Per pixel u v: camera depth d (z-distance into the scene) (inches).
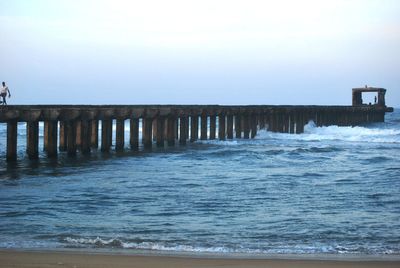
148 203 516.7
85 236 374.0
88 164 848.9
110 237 373.1
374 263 296.7
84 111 923.4
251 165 870.4
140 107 1082.7
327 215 464.1
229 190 601.6
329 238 378.0
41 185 626.2
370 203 525.3
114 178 692.7
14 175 715.4
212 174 746.2
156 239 369.1
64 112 882.1
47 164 837.2
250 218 449.4
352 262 298.7
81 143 935.7
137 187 617.3
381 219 447.8
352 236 384.8
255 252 330.0
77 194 564.1
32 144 835.4
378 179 708.0
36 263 281.3
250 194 575.8
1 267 270.7
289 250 337.1
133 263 287.0
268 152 1064.2
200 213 470.3
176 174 742.5
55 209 480.7
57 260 289.7
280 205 512.1
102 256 303.9
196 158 959.0
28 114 817.5
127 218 445.7
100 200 529.3
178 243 356.2
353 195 573.3
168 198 545.6
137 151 1058.1
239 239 372.5
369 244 359.9
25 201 519.2
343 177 726.5
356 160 966.4
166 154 1019.9
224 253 325.4
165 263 288.7
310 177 724.7
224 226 417.1
